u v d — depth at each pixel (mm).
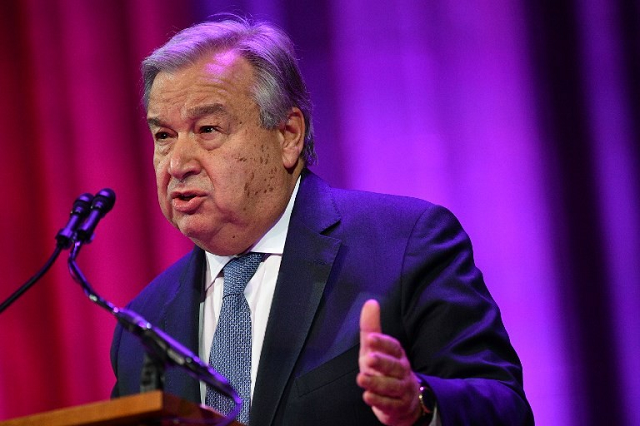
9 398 11484
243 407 6039
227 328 6305
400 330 6020
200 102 6273
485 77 11188
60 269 11656
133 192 11703
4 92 11922
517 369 5910
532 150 11062
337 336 5949
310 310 6055
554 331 10773
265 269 6434
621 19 11172
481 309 6035
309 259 6270
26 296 11625
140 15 11828
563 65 11164
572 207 10961
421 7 11297
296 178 6715
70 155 11820
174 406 4309
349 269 6199
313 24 11344
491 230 10992
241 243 6430
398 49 11258
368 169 11094
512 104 11141
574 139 11062
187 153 6281
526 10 11234
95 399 11461
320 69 11289
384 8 11297
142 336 4645
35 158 11828
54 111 11883
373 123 11156
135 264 11594
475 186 11062
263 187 6395
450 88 11203
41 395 11508
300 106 6770
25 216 11758
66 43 11953
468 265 6281
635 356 10688
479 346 5895
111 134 11812
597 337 10734
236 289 6391
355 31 11266
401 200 6594
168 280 6953
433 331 5945
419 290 6086
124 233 11641
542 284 10867
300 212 6535
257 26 6820
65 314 11586
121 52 11867
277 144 6531
